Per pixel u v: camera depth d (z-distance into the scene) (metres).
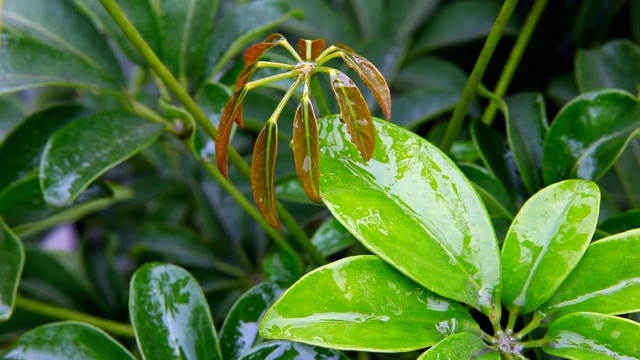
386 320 0.44
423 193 0.46
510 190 0.58
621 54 0.66
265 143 0.42
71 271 0.77
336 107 0.61
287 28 0.75
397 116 0.66
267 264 0.61
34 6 0.61
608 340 0.44
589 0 0.70
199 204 0.76
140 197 0.89
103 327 0.65
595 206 0.46
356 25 0.80
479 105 0.70
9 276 0.56
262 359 0.48
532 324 0.46
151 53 0.50
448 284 0.45
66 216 0.63
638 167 0.62
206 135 0.56
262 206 0.43
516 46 0.65
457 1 0.77
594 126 0.56
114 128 0.58
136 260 0.76
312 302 0.44
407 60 0.76
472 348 0.44
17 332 0.68
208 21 0.61
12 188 0.60
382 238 0.44
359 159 0.46
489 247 0.46
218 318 0.70
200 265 0.74
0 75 0.57
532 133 0.59
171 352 0.50
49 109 0.62
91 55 0.61
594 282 0.46
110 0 0.48
